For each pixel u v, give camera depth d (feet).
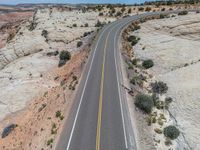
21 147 122.93
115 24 283.79
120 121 109.60
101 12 377.09
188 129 109.09
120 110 117.91
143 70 176.55
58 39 290.76
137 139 99.04
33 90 187.21
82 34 297.94
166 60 180.86
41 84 192.75
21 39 297.53
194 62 172.76
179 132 108.78
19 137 136.26
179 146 103.50
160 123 114.83
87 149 93.45
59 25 336.49
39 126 124.47
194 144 101.76
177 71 159.53
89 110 118.52
